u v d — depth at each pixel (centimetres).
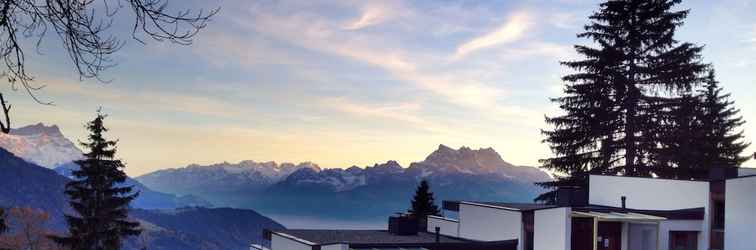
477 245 3375
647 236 3406
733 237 3312
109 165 5312
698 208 3547
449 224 4003
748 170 3769
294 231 3928
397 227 3866
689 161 5781
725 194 3372
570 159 5944
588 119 5844
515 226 3472
